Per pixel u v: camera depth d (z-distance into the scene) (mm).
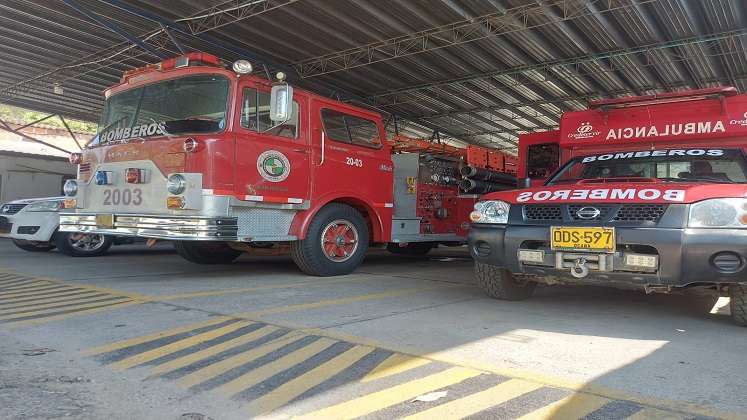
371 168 7887
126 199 6500
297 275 7438
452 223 9781
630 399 2838
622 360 3510
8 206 10406
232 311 4871
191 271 7816
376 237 8070
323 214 7191
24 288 6078
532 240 4719
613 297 5883
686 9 10781
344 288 6277
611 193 4559
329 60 14930
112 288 6086
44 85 17828
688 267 4098
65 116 22219
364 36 13219
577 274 4484
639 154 5832
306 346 3799
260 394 2953
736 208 4043
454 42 12969
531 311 5043
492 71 15203
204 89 6402
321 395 2934
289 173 6734
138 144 6438
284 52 14461
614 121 6559
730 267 4012
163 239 6305
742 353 3674
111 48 14492
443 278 7398
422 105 18922
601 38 12406
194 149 5926
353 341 3906
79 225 7016
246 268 8305
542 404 2781
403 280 7117
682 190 4324
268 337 4027
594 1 10648
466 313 4910
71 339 3977
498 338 4023
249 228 6363
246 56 14406
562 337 4082
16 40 13906
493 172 10492
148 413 2709
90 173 7016
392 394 2934
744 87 15188
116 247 11969
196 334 4105
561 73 14898
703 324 4582
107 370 3324
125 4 11516
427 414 2672
